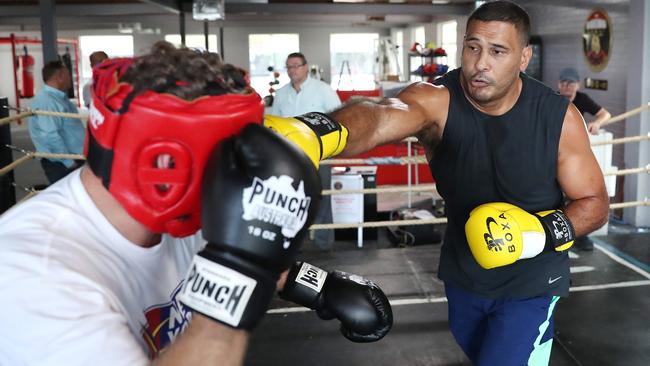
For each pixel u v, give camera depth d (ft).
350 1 37.96
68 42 60.85
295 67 15.52
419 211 17.60
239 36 66.23
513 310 5.76
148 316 2.76
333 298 3.54
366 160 12.93
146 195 2.27
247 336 2.19
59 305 2.18
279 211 2.10
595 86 22.41
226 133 2.23
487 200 5.78
